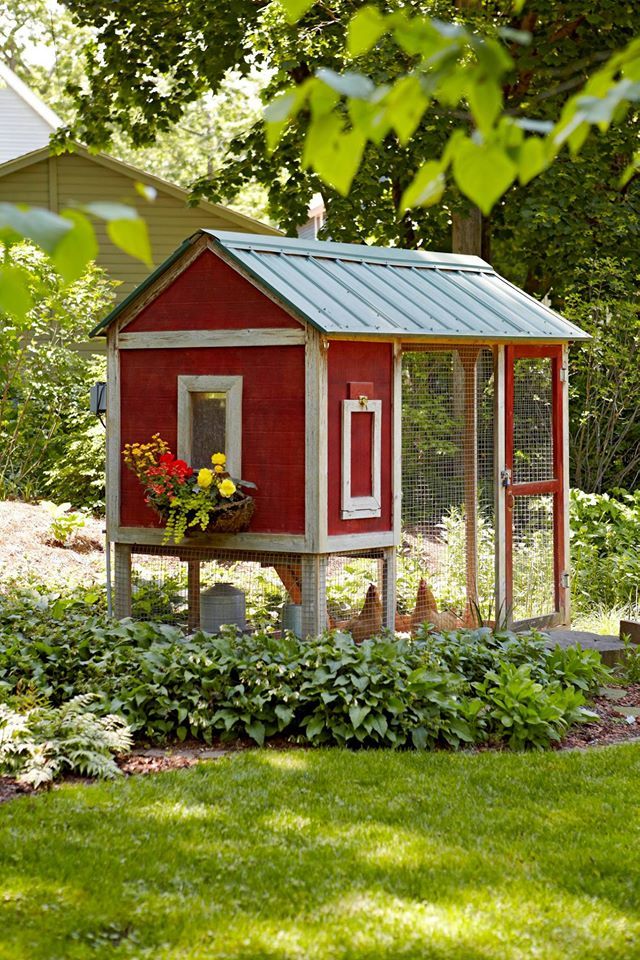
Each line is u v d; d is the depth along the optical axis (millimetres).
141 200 20047
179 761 6172
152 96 16984
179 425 8242
